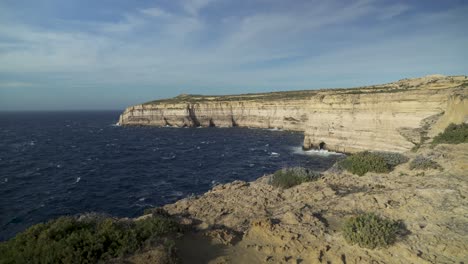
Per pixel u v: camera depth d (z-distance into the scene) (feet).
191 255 24.18
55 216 86.53
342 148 174.29
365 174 51.03
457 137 63.77
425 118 132.77
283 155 178.09
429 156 52.60
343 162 59.82
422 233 25.77
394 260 22.59
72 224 25.25
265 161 162.30
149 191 108.88
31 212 89.35
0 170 144.36
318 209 34.50
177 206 41.04
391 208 31.73
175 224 28.78
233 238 27.73
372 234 24.77
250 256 24.53
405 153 69.05
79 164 159.22
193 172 138.92
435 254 22.74
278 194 43.27
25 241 23.00
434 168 46.09
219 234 28.09
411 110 139.85
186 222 31.40
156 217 29.22
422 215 29.25
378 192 37.65
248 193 44.88
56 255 20.40
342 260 23.00
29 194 106.42
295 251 24.90
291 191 44.11
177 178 127.75
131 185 116.88
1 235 75.25
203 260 23.59
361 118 164.25
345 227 26.81
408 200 33.42
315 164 150.20
